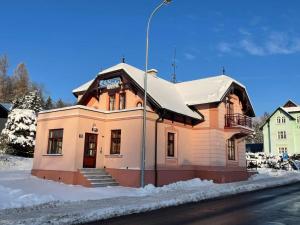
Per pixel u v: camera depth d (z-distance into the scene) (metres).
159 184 22.53
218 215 12.08
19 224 9.87
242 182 26.52
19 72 85.44
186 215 12.12
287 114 60.72
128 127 22.52
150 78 27.89
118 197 16.41
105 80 26.09
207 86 28.92
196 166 26.47
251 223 10.48
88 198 16.11
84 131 22.30
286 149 60.25
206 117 26.69
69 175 21.39
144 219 11.29
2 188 17.25
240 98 30.77
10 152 36.00
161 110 22.98
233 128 26.97
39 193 16.91
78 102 27.56
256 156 49.72
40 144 24.53
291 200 16.16
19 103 51.88
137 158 21.58
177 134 25.17
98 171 22.48
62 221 10.48
